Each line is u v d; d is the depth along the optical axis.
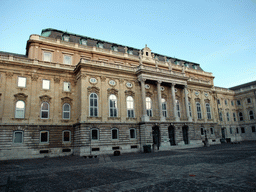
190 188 10.31
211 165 17.05
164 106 47.00
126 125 40.09
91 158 29.44
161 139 41.12
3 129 32.28
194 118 52.78
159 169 16.36
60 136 36.78
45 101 37.22
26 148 33.34
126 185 11.59
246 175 12.64
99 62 40.16
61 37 44.75
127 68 43.47
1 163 26.39
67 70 39.88
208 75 65.12
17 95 34.75
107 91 40.06
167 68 55.03
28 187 12.20
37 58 39.06
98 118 37.69
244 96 68.19
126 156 30.34
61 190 11.29
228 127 65.56
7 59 35.06
